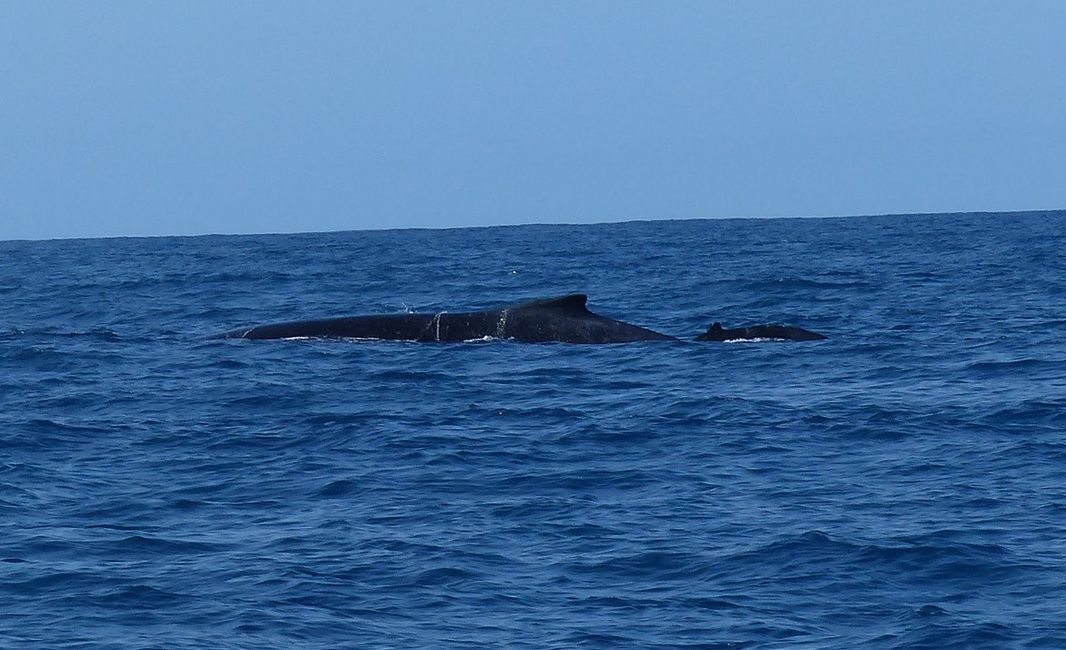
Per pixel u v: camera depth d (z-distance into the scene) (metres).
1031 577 57.44
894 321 153.25
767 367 113.88
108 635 51.69
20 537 64.44
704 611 54.69
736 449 82.94
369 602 55.59
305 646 50.84
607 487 74.06
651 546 62.78
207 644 50.72
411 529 65.94
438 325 130.00
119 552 62.25
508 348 123.94
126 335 140.75
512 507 69.62
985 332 137.25
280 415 94.81
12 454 82.44
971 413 91.38
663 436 86.50
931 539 62.44
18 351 124.88
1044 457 79.00
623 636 52.09
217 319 171.75
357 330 130.88
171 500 71.94
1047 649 49.75
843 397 99.19
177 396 102.62
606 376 110.25
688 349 122.62
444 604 55.44
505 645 51.16
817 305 176.25
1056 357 116.19
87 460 81.50
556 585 57.81
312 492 73.50
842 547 61.72
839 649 50.53
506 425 90.38
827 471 77.25
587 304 185.62
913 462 78.88
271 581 57.81
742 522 66.38
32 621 53.22
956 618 52.97
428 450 82.56
